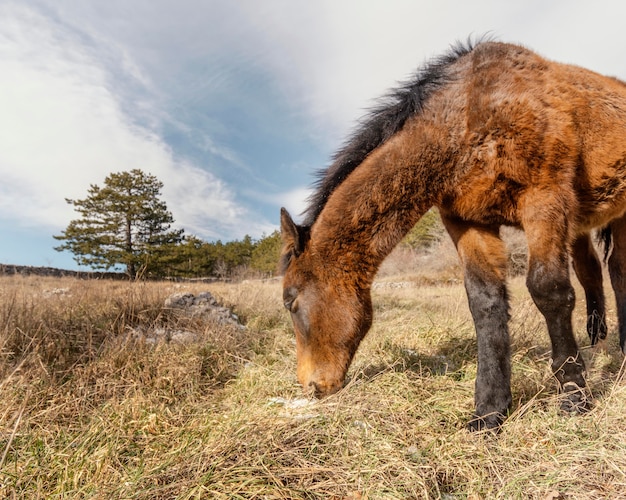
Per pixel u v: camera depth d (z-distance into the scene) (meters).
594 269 3.94
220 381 3.45
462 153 2.56
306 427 2.19
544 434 2.23
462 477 1.92
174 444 2.21
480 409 2.43
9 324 3.62
